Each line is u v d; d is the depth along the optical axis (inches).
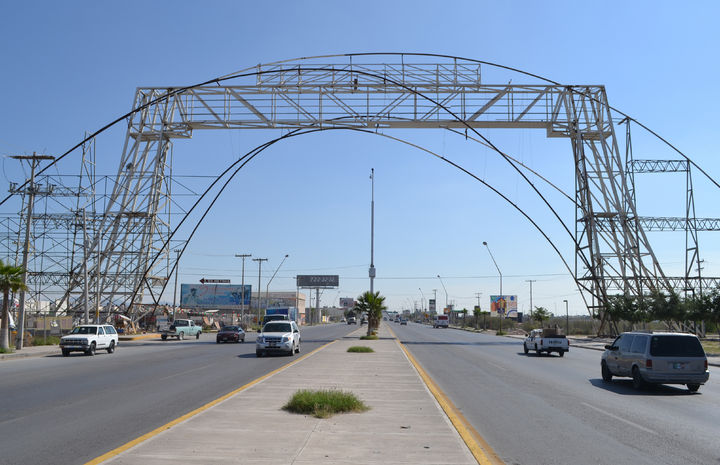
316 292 6072.8
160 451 315.9
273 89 1733.5
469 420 462.0
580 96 1793.8
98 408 510.3
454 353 1375.5
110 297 1902.1
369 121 1712.6
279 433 364.5
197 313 3622.0
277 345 1213.7
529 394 632.4
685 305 1717.5
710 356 1307.8
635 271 1802.4
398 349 1346.0
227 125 1766.7
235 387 662.5
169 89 1784.0
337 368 831.1
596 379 813.9
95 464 290.7
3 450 344.5
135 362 1075.9
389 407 475.8
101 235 1838.1
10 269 1344.7
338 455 310.3
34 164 1453.0
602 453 349.7
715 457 342.3
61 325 1930.4
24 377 800.9
